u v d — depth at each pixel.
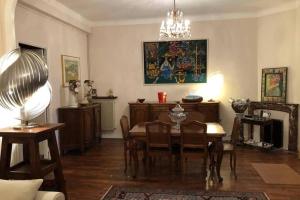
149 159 4.32
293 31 5.23
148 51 6.41
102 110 6.51
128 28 6.45
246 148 5.52
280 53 5.50
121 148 5.71
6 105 2.50
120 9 5.44
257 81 6.05
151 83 6.46
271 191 3.42
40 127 2.69
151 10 5.56
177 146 4.08
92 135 5.81
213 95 6.24
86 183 3.79
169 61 6.34
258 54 5.99
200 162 4.64
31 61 2.42
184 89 6.35
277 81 5.53
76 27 5.90
